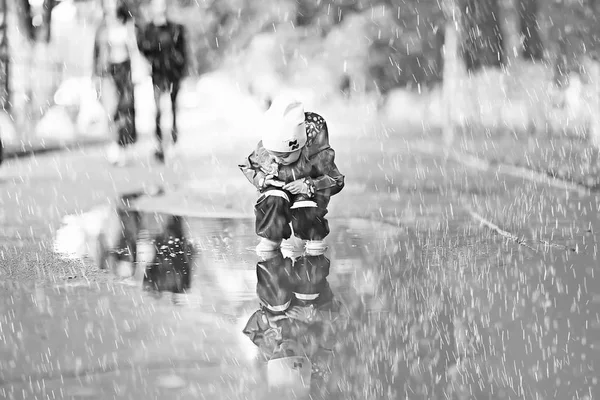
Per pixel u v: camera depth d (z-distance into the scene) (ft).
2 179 90.63
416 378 27.66
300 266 45.34
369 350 30.58
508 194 76.79
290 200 49.03
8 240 53.67
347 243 52.16
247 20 205.77
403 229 57.36
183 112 202.59
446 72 133.59
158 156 109.19
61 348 30.99
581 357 29.89
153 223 60.39
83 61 163.12
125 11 104.68
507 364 29.07
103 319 34.86
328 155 48.98
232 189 80.84
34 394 26.43
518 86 167.84
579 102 150.51
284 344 31.24
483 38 168.96
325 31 213.05
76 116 158.81
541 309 36.32
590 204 69.62
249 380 27.45
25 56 150.51
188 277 42.80
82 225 59.57
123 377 27.84
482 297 38.52
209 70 207.21
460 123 158.10
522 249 50.11
